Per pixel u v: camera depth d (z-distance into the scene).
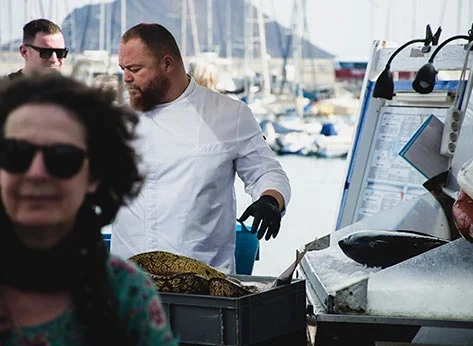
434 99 4.57
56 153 1.53
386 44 4.89
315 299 3.33
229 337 2.70
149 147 4.03
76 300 1.59
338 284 3.19
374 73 4.86
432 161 4.41
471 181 3.21
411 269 3.14
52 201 1.54
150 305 1.66
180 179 4.02
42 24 5.97
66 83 1.60
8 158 1.53
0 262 1.56
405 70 4.69
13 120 1.55
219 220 4.07
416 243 3.38
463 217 3.19
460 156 4.03
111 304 1.62
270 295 2.77
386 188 4.68
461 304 3.11
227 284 2.78
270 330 2.78
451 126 4.33
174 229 4.02
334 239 3.96
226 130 4.04
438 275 3.13
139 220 4.05
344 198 4.82
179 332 2.77
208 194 4.04
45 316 1.59
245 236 4.58
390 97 4.55
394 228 4.02
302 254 3.00
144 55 3.97
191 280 2.81
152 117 4.05
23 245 1.57
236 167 4.11
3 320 1.58
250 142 4.07
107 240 4.55
